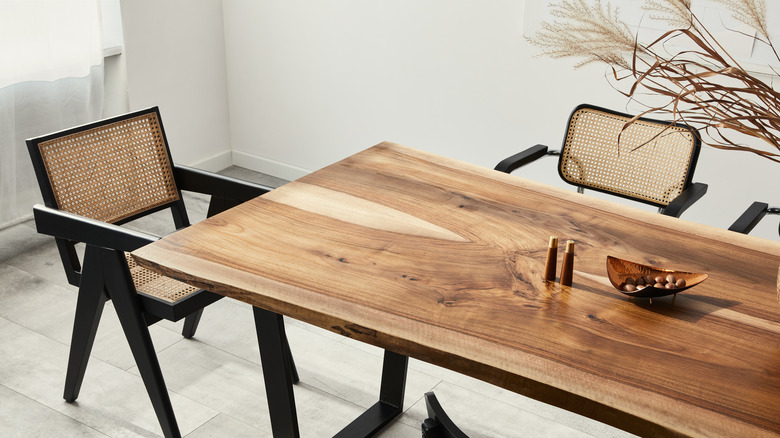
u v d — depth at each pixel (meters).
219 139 4.15
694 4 2.72
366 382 2.46
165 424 2.09
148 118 2.46
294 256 1.71
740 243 1.87
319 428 2.25
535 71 3.17
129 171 2.40
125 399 2.34
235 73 4.04
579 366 1.36
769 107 1.44
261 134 4.09
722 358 1.40
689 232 1.92
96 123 2.32
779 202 2.84
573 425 2.29
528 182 2.18
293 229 1.84
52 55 3.17
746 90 1.43
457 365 1.40
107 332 2.67
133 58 3.55
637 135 2.50
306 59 3.77
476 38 3.26
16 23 3.01
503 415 2.32
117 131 2.38
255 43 3.90
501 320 1.50
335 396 2.39
